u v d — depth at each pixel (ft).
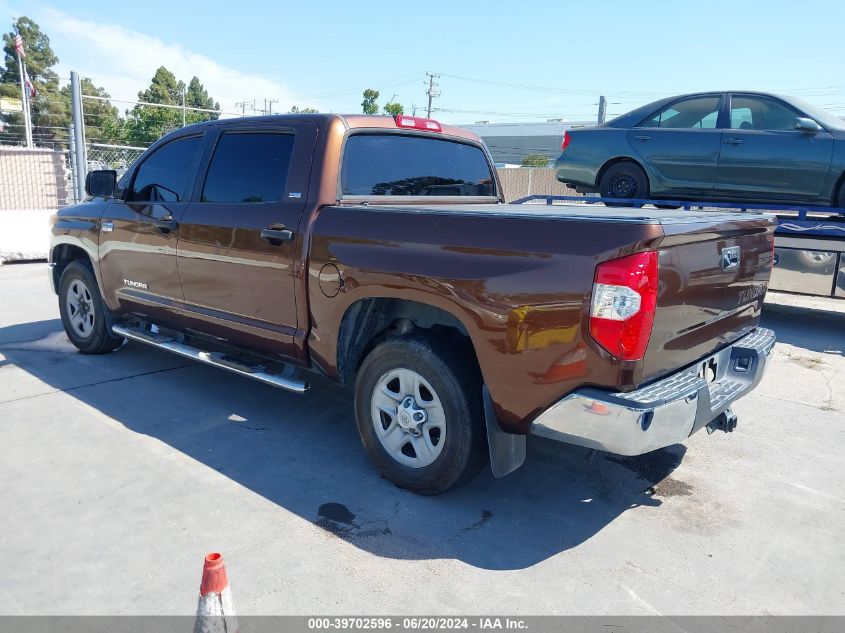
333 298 11.91
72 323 19.75
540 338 9.50
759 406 16.62
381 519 10.91
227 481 12.04
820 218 23.34
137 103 41.57
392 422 11.73
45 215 40.32
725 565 9.86
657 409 9.06
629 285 8.80
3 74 212.43
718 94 24.98
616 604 8.91
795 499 11.91
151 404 15.71
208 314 14.73
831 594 9.21
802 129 22.72
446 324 11.46
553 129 196.95
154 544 10.00
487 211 10.50
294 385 13.01
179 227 14.98
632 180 26.89
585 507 11.50
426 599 8.92
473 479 12.19
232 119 14.61
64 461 12.65
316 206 12.39
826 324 25.53
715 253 10.45
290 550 9.95
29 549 9.80
